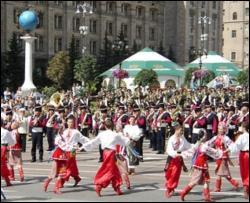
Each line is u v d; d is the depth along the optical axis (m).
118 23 108.12
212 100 32.28
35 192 14.34
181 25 118.56
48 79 81.50
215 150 13.37
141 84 44.78
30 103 31.02
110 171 13.76
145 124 23.45
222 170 14.31
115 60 85.56
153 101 31.83
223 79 43.12
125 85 46.38
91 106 34.09
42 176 17.41
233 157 22.56
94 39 103.12
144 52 47.03
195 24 120.56
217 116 22.42
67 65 78.69
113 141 13.83
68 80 79.00
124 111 22.84
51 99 32.53
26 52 42.75
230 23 128.50
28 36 43.00
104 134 13.91
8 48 83.81
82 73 69.56
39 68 92.06
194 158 13.17
